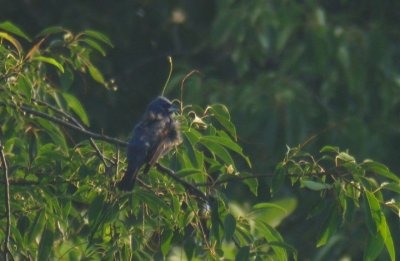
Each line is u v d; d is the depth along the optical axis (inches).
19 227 365.7
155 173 360.2
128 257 362.3
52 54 393.7
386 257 431.8
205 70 739.4
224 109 365.4
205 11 785.6
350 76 651.5
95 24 757.9
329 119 659.4
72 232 395.2
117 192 347.3
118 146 362.0
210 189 350.9
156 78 769.6
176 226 363.9
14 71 366.3
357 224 618.8
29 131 398.0
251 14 638.5
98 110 716.0
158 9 781.9
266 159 629.9
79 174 350.3
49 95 427.5
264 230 361.4
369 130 670.5
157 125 365.7
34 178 363.9
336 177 343.6
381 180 636.7
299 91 647.1
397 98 663.8
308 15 658.2
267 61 731.4
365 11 739.4
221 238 346.6
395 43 722.8
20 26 778.2
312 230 666.8
